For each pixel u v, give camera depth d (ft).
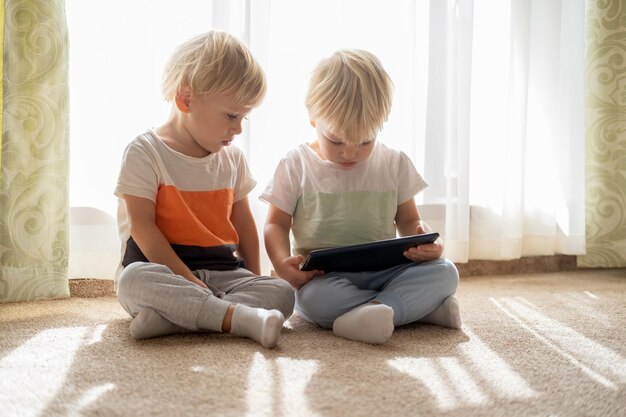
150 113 5.63
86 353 3.64
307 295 4.44
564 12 6.96
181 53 4.76
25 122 5.19
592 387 3.17
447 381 3.20
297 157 5.20
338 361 3.51
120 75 5.54
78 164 5.60
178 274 4.44
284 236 5.03
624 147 7.10
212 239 4.77
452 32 6.41
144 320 3.92
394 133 6.30
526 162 6.96
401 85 6.29
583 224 6.98
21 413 2.74
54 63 5.22
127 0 5.54
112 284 5.70
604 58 7.02
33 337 4.03
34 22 5.16
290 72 5.97
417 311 4.35
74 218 5.57
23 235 5.22
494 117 6.71
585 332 4.31
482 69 6.72
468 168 6.44
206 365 3.40
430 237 4.42
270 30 5.90
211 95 4.60
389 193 5.14
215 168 4.95
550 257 7.20
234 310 4.00
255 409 2.78
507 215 6.73
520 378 3.28
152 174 4.66
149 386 3.06
